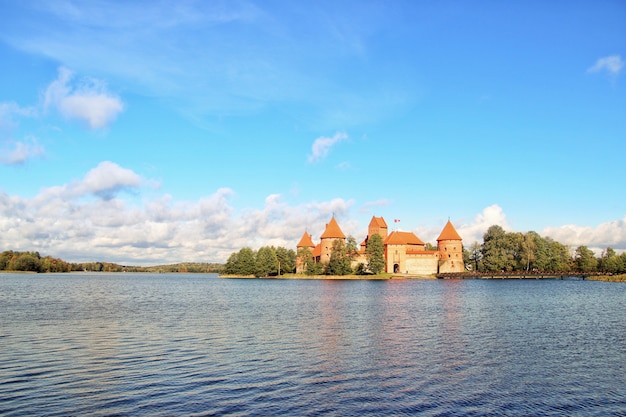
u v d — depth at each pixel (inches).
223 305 2439.7
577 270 6712.6
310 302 2605.8
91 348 1192.8
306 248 7047.2
